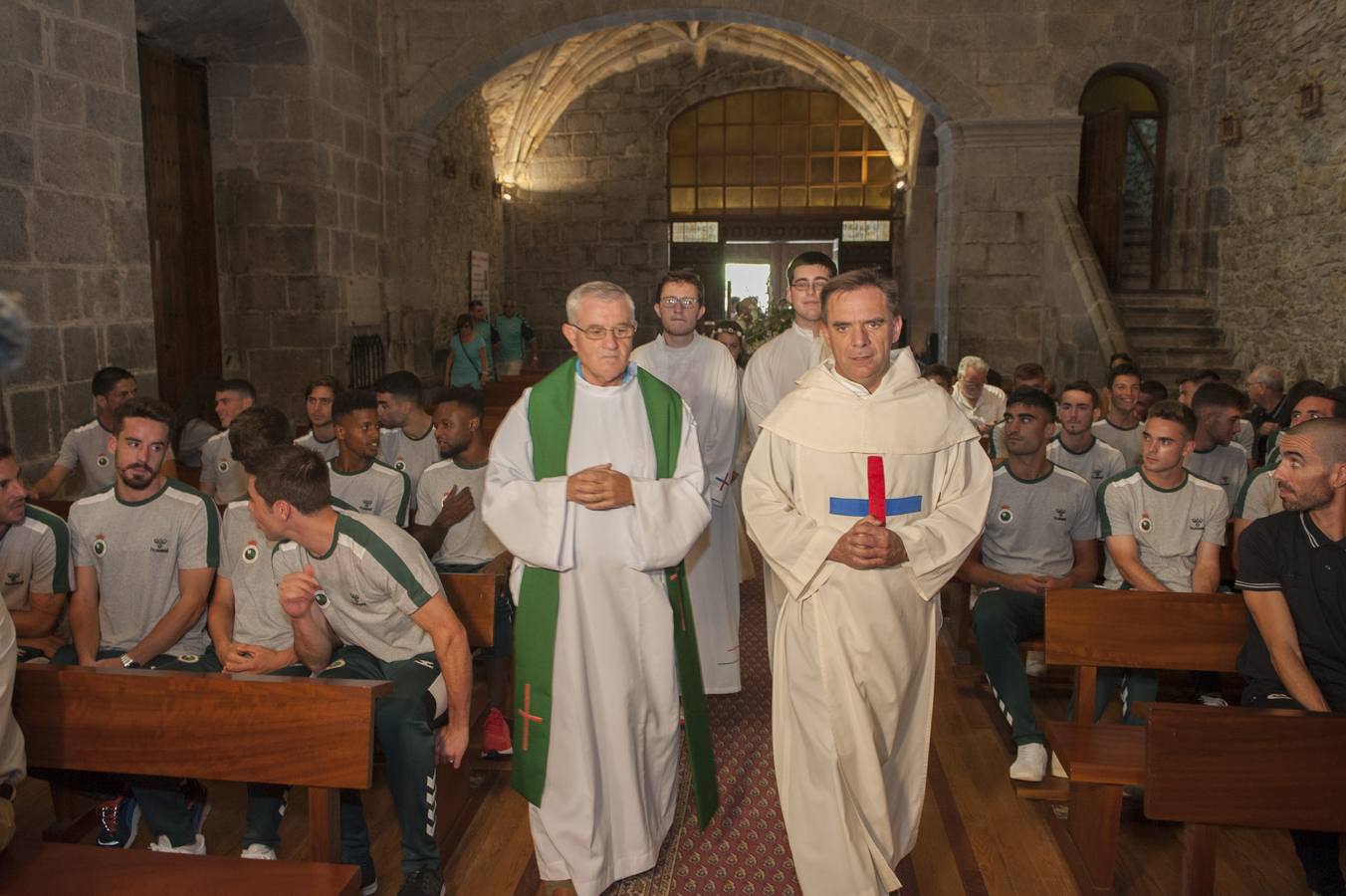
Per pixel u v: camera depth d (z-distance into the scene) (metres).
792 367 4.41
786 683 2.69
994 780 3.68
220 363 9.53
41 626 3.32
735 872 3.05
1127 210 12.73
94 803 3.38
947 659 4.98
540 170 17.86
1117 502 3.80
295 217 9.45
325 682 2.39
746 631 5.46
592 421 2.90
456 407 4.12
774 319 10.48
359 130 10.47
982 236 10.97
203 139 9.29
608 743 2.86
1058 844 3.22
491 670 3.98
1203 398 4.71
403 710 2.71
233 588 3.33
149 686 2.45
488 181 16.38
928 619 2.71
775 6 10.84
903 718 2.71
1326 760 2.38
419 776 2.69
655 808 3.02
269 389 9.62
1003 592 3.89
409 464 4.90
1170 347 10.09
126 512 3.33
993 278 10.99
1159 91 11.19
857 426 2.61
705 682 4.25
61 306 5.64
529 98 16.47
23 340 1.20
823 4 10.82
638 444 2.90
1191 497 3.75
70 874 2.21
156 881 2.19
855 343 2.55
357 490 4.06
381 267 11.08
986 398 6.96
